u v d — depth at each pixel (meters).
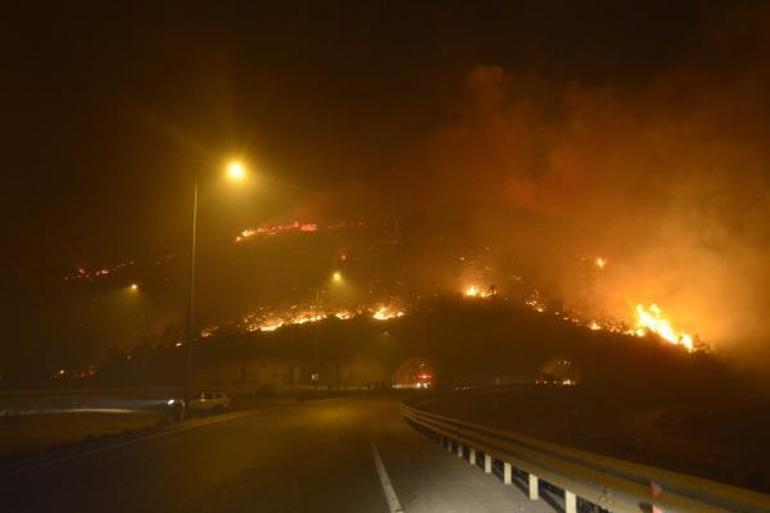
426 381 116.69
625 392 97.62
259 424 37.91
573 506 11.18
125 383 90.75
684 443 55.28
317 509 11.77
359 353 132.88
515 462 14.20
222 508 11.84
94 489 14.11
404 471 17.44
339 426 36.47
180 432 31.84
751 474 29.92
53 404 62.72
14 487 14.52
